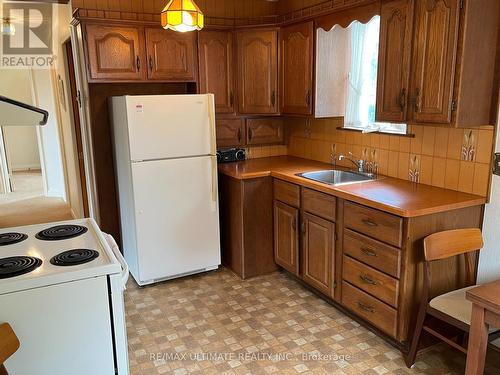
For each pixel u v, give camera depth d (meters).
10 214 5.39
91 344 1.59
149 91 3.68
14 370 1.48
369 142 3.21
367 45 3.18
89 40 3.11
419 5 2.30
